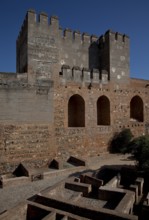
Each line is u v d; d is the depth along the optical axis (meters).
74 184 13.66
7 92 18.22
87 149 22.83
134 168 16.62
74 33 25.66
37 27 20.88
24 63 21.42
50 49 21.33
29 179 15.54
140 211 11.34
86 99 23.20
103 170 17.45
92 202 12.24
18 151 18.42
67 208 10.14
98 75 24.16
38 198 11.12
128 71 26.34
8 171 17.78
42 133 19.83
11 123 18.23
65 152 21.30
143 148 15.52
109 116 24.83
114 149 24.78
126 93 26.00
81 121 23.61
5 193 13.33
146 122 27.53
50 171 17.11
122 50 26.03
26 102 19.14
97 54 27.05
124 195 11.60
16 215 9.24
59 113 21.17
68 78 22.12
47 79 20.73
